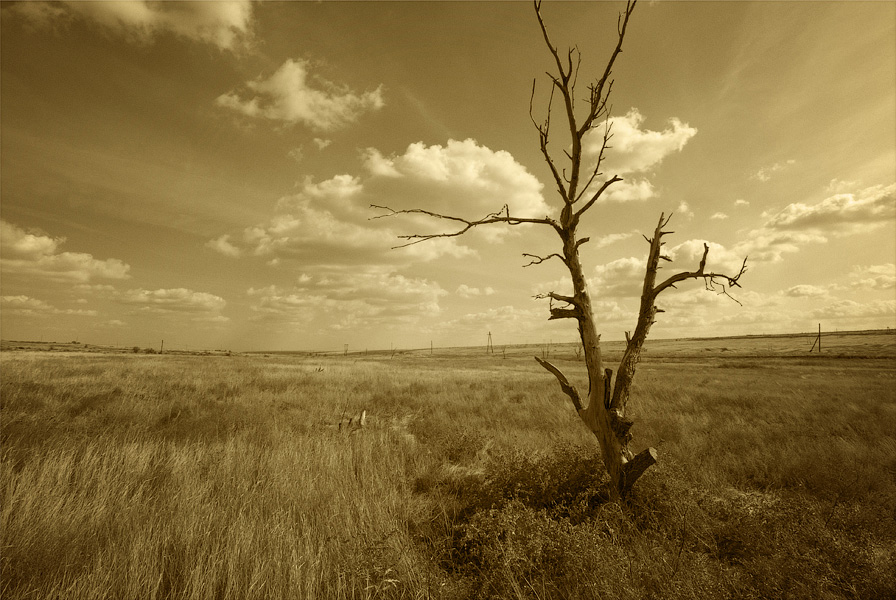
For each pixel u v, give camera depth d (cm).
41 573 303
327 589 288
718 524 384
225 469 539
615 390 463
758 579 309
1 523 341
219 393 1412
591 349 474
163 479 505
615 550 310
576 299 487
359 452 671
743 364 4666
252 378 1930
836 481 535
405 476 582
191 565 299
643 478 451
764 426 905
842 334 14288
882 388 1780
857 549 328
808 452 645
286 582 293
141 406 1026
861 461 613
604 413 456
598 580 278
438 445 754
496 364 5291
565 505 426
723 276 418
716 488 518
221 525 368
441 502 481
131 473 507
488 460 640
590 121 471
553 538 330
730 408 1192
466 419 1034
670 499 423
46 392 1153
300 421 945
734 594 281
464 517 441
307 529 363
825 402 1284
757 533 365
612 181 454
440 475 591
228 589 277
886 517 412
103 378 1608
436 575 311
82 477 479
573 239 495
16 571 300
